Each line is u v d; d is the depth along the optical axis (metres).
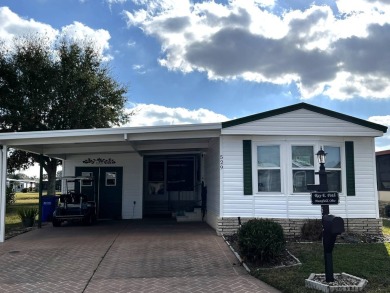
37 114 20.12
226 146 10.87
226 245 9.23
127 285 6.18
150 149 13.80
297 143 10.85
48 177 20.59
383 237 10.34
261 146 10.93
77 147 13.88
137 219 16.16
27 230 12.74
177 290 5.92
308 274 6.56
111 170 16.72
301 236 10.33
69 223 14.77
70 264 7.56
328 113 10.73
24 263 7.73
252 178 10.76
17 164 21.59
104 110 22.23
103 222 15.04
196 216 14.98
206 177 14.69
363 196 10.78
